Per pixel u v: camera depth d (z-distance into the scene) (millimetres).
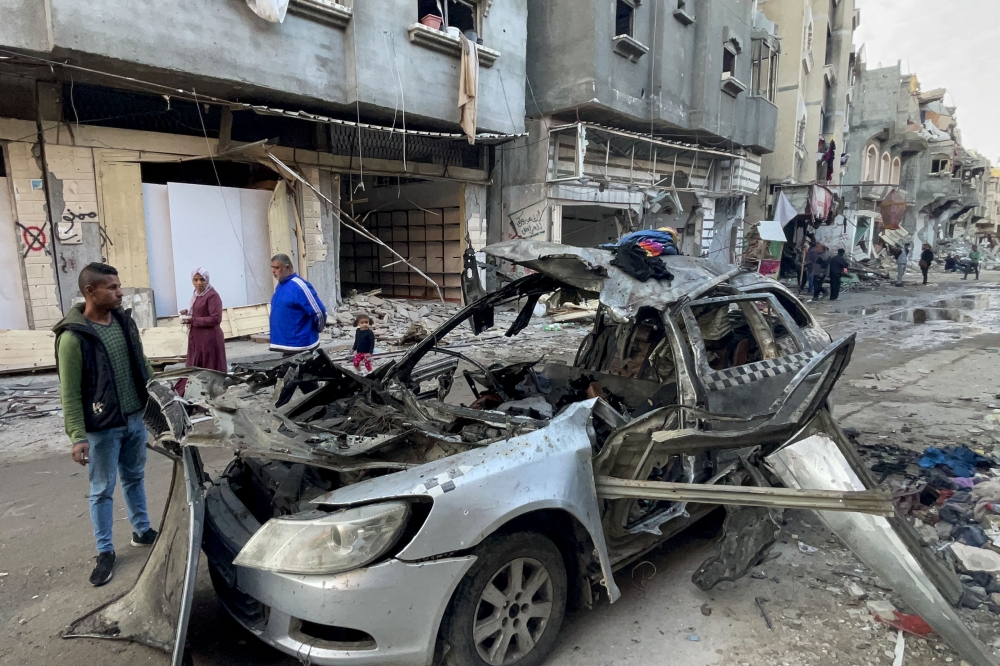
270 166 9508
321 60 9078
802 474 2697
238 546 2379
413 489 2162
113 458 3271
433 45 10250
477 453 2379
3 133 7531
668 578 3141
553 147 13477
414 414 3084
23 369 7430
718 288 3771
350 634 2240
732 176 18719
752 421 2811
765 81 19109
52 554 3539
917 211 42219
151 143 8625
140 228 8656
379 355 9188
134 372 3344
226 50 7984
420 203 14203
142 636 2416
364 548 2090
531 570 2471
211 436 2359
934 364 8469
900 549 2531
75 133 8000
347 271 16688
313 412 3381
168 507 2631
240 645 2691
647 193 15977
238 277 9828
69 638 2703
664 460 2836
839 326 12422
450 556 2182
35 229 7867
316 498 2434
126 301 8070
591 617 2824
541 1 13031
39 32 6754
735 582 3082
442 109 10609
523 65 12102
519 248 3576
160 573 2520
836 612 2816
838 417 5918
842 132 28031
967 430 5430
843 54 27312
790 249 23766
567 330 11695
